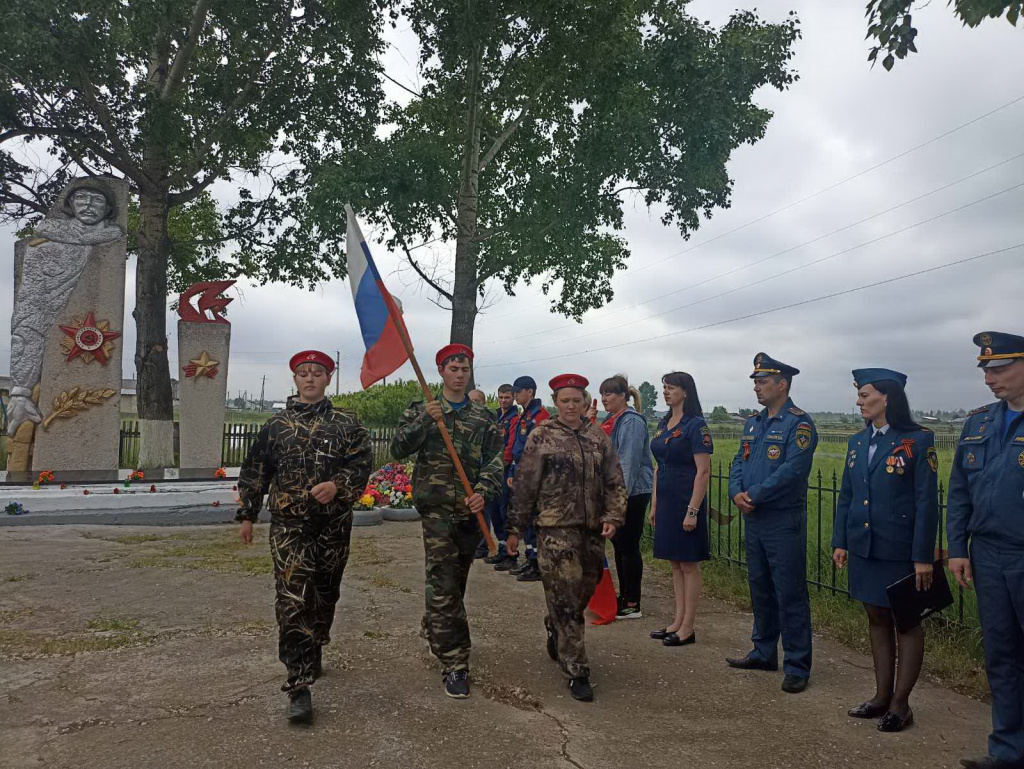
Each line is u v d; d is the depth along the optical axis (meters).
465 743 3.54
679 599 5.47
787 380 4.76
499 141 17.55
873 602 3.99
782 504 4.57
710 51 15.28
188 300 14.83
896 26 4.63
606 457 4.54
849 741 3.71
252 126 17.23
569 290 21.00
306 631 3.82
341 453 4.05
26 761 3.26
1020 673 3.39
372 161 15.77
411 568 7.74
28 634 5.16
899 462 3.95
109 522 10.80
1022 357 3.36
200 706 3.92
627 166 15.62
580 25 14.42
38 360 12.98
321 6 16.28
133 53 15.61
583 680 4.21
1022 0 4.11
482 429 4.53
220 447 14.85
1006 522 3.37
